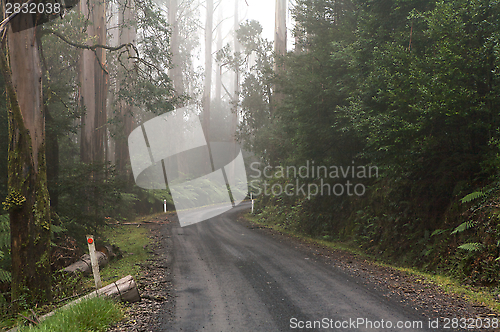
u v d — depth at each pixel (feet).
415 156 32.58
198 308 18.35
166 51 43.65
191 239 45.32
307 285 22.70
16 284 18.62
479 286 22.81
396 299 19.43
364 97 37.96
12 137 18.79
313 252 36.32
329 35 50.49
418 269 29.89
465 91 26.76
